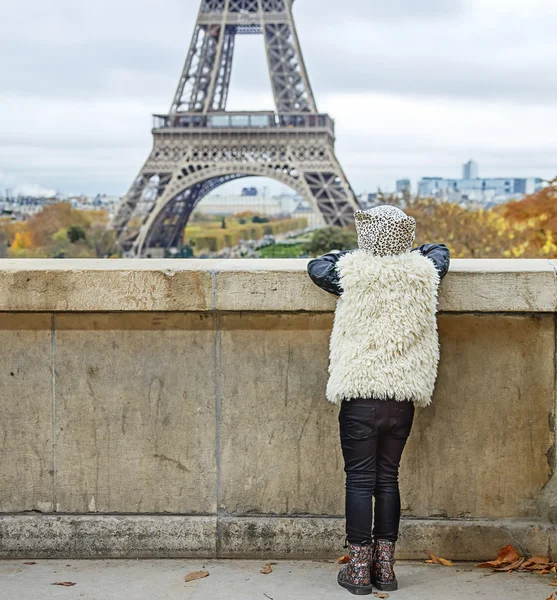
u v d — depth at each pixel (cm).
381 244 512
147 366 621
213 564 607
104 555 624
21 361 624
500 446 612
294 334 616
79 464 628
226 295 602
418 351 512
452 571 588
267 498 625
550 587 555
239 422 622
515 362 607
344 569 555
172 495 627
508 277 588
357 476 524
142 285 604
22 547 627
